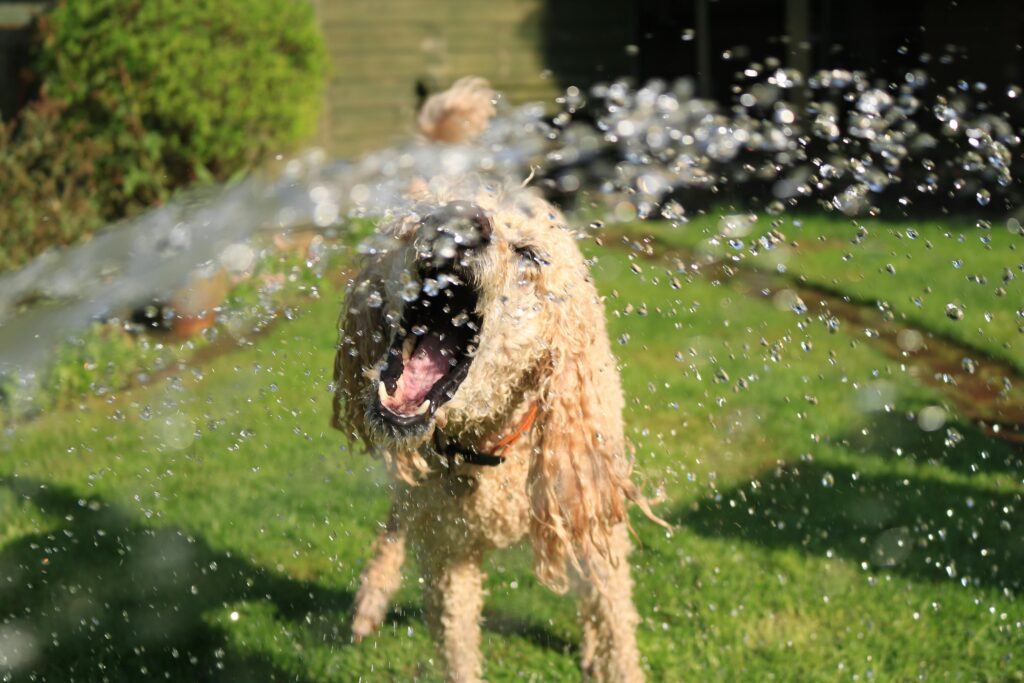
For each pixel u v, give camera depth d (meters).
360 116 11.68
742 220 7.26
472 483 2.89
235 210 7.88
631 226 9.02
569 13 12.66
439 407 2.54
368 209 7.04
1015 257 7.80
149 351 6.35
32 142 7.70
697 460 4.74
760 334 6.43
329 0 11.45
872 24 14.59
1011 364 5.83
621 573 3.21
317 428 5.22
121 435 5.30
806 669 3.27
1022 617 3.47
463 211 2.46
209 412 5.46
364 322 2.75
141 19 8.38
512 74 12.48
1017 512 4.20
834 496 4.39
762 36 15.77
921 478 4.52
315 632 3.65
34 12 9.43
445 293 2.54
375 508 4.48
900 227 8.87
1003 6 12.69
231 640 3.60
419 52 11.95
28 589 3.91
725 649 3.40
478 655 3.15
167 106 8.41
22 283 6.89
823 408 5.32
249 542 4.23
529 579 3.96
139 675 3.40
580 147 10.03
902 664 3.26
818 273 7.58
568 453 2.76
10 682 3.36
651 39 15.38
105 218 8.45
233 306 6.79
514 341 2.61
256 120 8.97
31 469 4.93
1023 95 12.27
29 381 5.79
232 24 8.73
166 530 4.32
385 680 3.37
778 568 3.87
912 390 5.54
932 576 3.76
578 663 3.43
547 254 2.68
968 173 10.05
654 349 6.20
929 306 6.75
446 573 3.07
